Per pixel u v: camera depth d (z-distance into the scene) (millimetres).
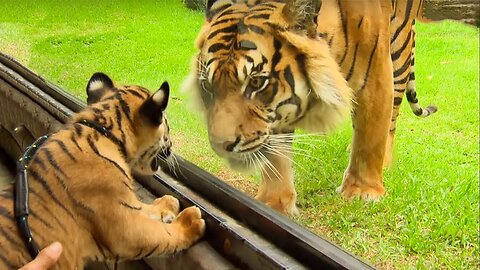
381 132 1381
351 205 1331
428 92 1401
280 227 1299
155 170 1603
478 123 1314
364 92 1420
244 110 1429
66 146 1430
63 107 2078
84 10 2234
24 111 2381
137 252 1425
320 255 1200
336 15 1449
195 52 1565
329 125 1491
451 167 1254
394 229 1226
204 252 1405
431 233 1167
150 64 1851
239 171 1486
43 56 2375
